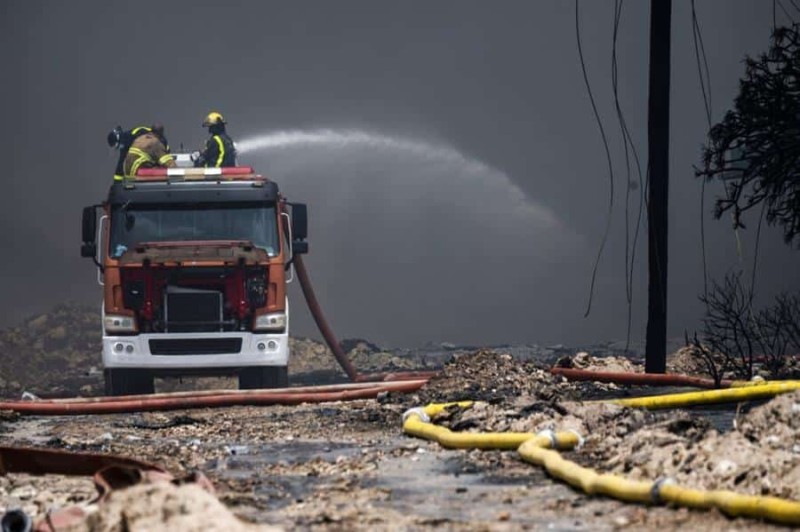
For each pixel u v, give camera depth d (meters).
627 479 19.44
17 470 22.03
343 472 22.80
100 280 49.12
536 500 18.83
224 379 67.44
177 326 48.38
